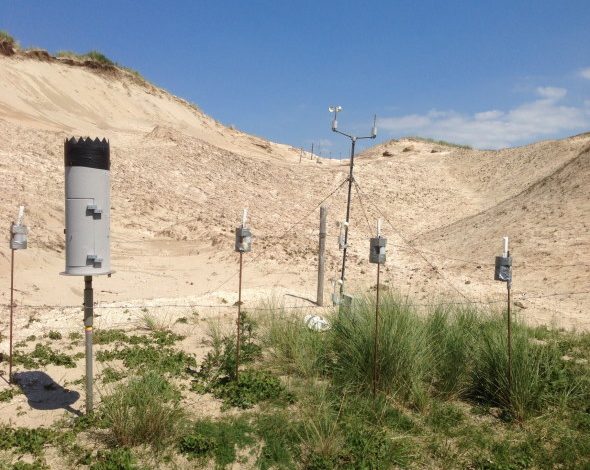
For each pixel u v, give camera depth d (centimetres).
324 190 3625
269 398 603
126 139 3597
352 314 741
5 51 4625
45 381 661
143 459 480
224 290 1341
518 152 4756
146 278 1459
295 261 1739
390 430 529
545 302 1306
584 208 2002
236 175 3294
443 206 3728
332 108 1054
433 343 680
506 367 600
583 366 705
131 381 584
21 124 2880
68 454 486
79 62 5388
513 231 2034
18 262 1348
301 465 476
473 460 480
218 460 482
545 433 535
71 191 508
